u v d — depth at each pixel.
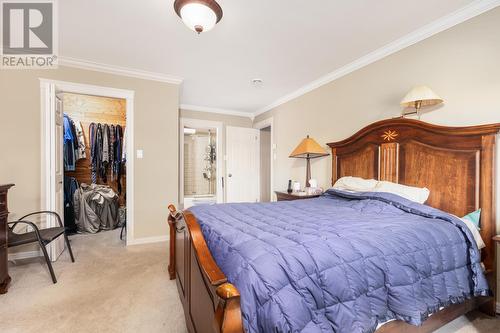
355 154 2.92
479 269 1.53
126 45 2.65
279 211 2.01
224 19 2.17
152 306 1.88
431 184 2.17
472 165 1.91
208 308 1.05
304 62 3.04
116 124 4.73
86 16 2.13
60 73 2.99
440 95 2.20
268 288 0.90
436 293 1.32
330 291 1.01
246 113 5.70
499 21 1.85
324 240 1.18
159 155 3.54
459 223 1.60
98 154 4.43
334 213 1.91
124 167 4.70
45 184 2.87
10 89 2.78
